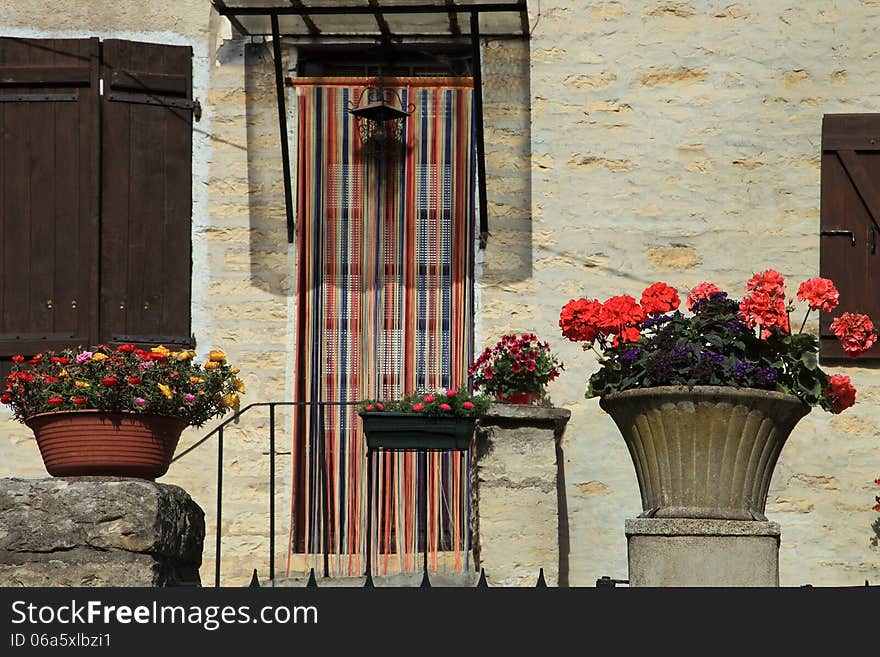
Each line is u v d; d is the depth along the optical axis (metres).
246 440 10.04
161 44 10.39
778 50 10.39
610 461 10.01
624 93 10.39
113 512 7.32
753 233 10.25
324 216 10.30
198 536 8.02
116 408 7.73
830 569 9.91
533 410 9.28
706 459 6.95
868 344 7.35
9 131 10.23
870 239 10.20
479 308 10.20
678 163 10.33
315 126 10.35
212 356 8.26
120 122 10.25
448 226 10.29
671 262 10.25
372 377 10.16
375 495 9.84
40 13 10.41
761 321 7.12
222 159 10.35
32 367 7.98
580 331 7.40
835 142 10.29
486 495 9.20
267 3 9.73
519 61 10.44
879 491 9.98
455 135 10.33
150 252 10.20
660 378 7.01
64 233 10.16
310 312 10.20
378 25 10.16
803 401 7.07
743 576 6.81
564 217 10.30
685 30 10.44
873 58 10.37
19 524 7.30
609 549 9.93
